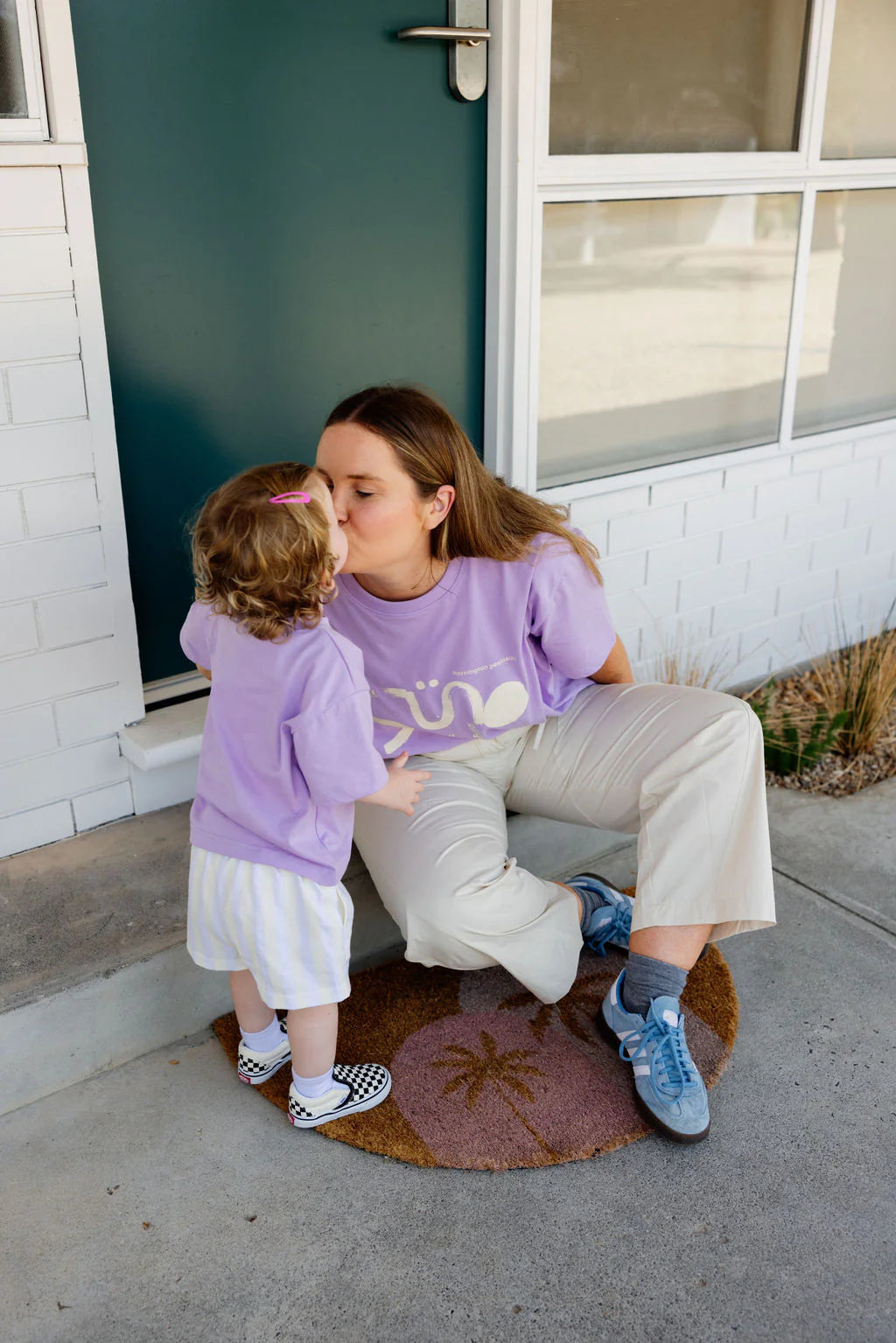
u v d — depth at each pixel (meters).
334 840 1.78
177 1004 2.14
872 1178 1.86
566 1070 2.07
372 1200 1.81
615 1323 1.61
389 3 2.39
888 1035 2.18
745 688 3.61
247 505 1.60
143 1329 1.60
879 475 3.71
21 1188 1.83
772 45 2.92
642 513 3.14
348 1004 2.24
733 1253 1.72
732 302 3.14
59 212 2.03
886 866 2.72
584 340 2.90
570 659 2.07
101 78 2.10
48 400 2.12
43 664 2.26
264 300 2.43
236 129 2.28
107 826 2.46
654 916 1.99
